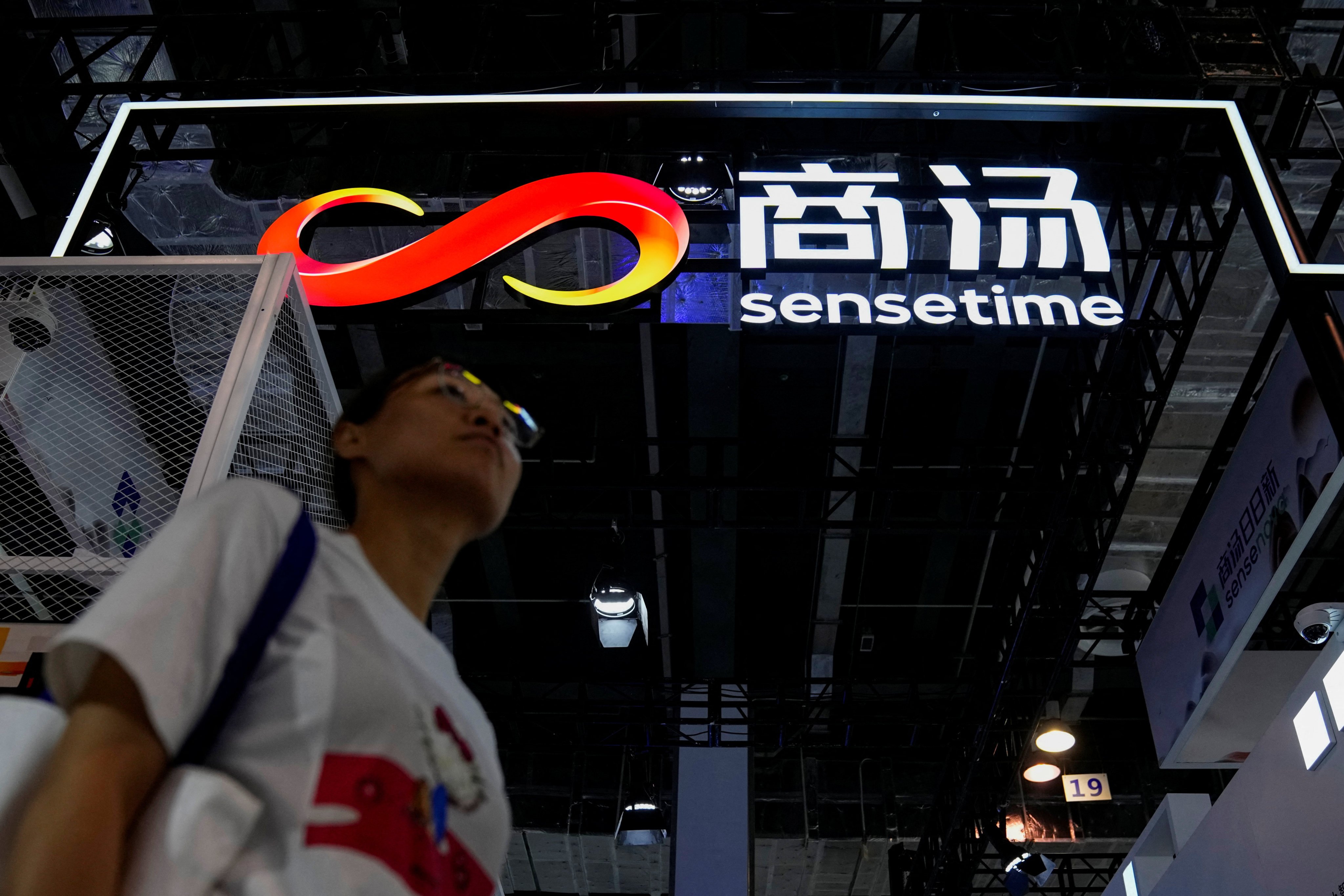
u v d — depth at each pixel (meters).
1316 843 5.45
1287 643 8.16
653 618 14.94
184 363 2.49
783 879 16.44
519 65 10.55
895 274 7.55
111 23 8.44
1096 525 12.77
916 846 15.72
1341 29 8.50
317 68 10.16
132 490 2.43
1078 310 7.74
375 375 1.07
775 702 15.05
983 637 13.77
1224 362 10.86
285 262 2.47
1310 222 9.51
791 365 12.00
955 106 7.24
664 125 9.80
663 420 12.57
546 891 17.12
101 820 0.63
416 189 9.39
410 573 0.96
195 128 8.95
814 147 9.07
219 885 0.70
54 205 9.48
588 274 9.80
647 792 14.98
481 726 0.91
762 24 8.40
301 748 0.73
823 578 13.48
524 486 11.59
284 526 0.81
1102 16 8.00
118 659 0.67
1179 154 8.60
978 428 12.23
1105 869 16.84
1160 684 9.01
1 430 2.45
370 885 0.70
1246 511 7.73
